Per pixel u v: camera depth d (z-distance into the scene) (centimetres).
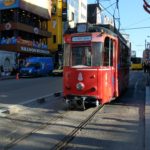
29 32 6050
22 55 5825
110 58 1609
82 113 1439
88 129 1123
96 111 1488
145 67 5650
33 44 6109
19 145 915
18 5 5631
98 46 1481
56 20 7469
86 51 1494
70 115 1388
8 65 5103
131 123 1223
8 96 2006
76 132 1077
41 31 6444
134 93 2280
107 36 1535
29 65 4775
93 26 1519
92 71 1477
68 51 1529
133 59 8000
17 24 5672
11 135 1030
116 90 1752
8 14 5866
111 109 1551
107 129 1124
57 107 1606
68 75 1518
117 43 1734
